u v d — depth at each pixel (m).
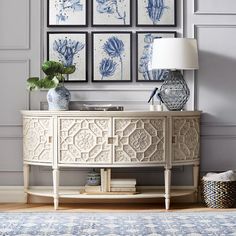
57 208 4.05
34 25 4.30
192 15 4.31
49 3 4.29
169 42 4.07
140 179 4.32
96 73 4.30
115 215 3.82
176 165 4.08
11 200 4.32
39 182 4.32
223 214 3.84
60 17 4.30
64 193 4.11
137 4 4.30
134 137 3.96
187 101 4.32
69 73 4.15
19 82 4.31
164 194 4.06
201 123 4.32
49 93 4.10
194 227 3.43
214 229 3.37
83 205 4.22
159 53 4.09
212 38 4.32
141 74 4.31
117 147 3.96
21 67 4.31
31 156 4.11
